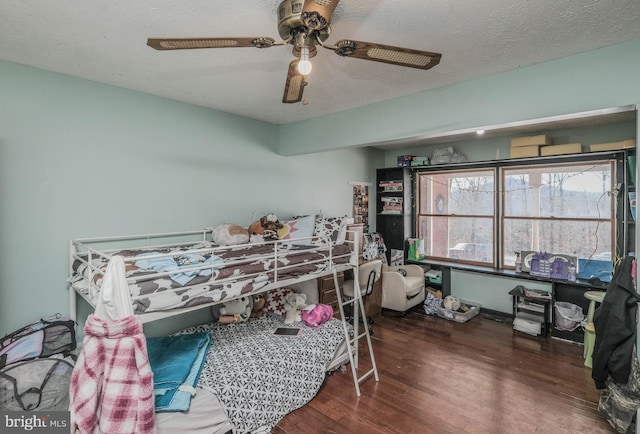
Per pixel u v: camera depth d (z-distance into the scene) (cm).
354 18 160
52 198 230
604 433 207
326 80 243
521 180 416
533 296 371
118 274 149
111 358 145
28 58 208
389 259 523
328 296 379
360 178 507
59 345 199
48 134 228
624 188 333
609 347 204
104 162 254
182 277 182
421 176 513
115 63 216
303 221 325
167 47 137
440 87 256
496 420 219
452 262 479
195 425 181
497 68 220
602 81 190
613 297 206
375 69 222
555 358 310
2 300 212
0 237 211
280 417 221
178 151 296
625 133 343
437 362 302
